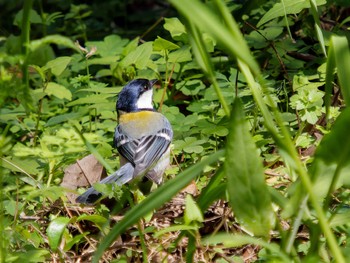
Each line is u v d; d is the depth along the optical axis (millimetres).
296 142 10227
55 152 8008
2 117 11789
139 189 11086
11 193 9938
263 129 11141
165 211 9688
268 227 6562
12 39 8266
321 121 11266
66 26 18109
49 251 8750
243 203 6461
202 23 5227
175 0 5082
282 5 11078
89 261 8812
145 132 10984
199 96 13680
